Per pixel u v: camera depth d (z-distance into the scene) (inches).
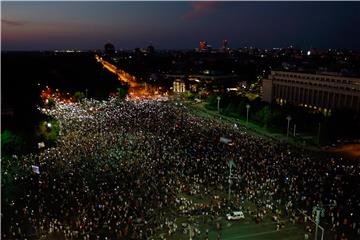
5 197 2733.8
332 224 2421.3
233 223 2422.5
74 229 2306.8
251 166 3486.7
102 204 2657.5
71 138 4384.8
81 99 7869.1
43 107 6378.0
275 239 2219.5
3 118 4308.6
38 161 3538.4
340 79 6456.7
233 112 6550.2
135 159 3644.2
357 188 3061.0
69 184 3011.8
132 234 2267.5
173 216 2507.4
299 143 4633.4
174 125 5319.9
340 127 4640.8
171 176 3211.1
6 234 2225.6
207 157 3750.0
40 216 2470.5
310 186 3053.6
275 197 2834.6
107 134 4611.2
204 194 2876.5
